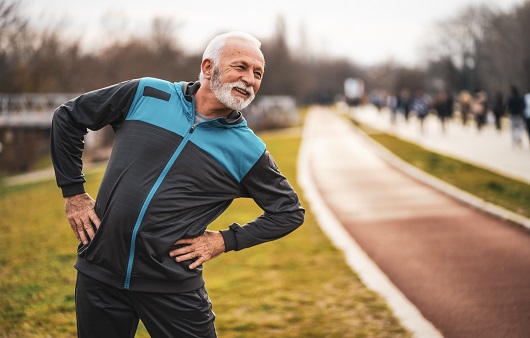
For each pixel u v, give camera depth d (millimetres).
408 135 28141
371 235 8078
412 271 6156
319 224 8727
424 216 9344
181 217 2459
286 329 4379
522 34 52500
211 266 6348
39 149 26125
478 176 13203
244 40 2523
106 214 2447
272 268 6223
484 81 73062
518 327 4438
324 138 29875
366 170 16297
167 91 2602
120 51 37188
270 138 30719
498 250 6895
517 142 19797
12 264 6566
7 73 19266
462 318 4676
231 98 2473
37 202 12227
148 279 2441
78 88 31484
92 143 27688
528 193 10586
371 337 4199
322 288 5453
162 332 2498
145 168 2453
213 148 2518
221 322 4547
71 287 5504
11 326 4426
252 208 10258
